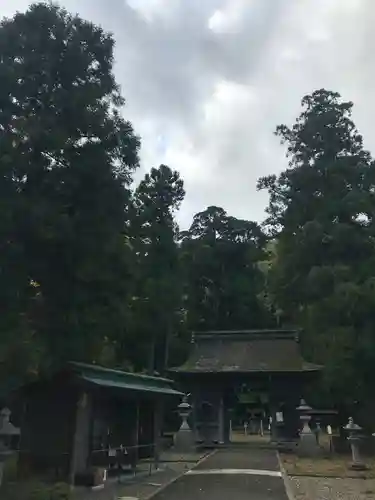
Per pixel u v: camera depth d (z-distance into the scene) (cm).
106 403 1784
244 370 3250
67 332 1814
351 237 3334
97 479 1545
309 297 3378
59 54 1747
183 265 4644
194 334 3744
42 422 1591
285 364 3272
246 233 5484
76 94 1697
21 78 1697
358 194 3422
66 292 1767
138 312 3938
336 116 3706
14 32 1741
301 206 3706
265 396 3488
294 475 2005
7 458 1472
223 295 5219
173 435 3266
